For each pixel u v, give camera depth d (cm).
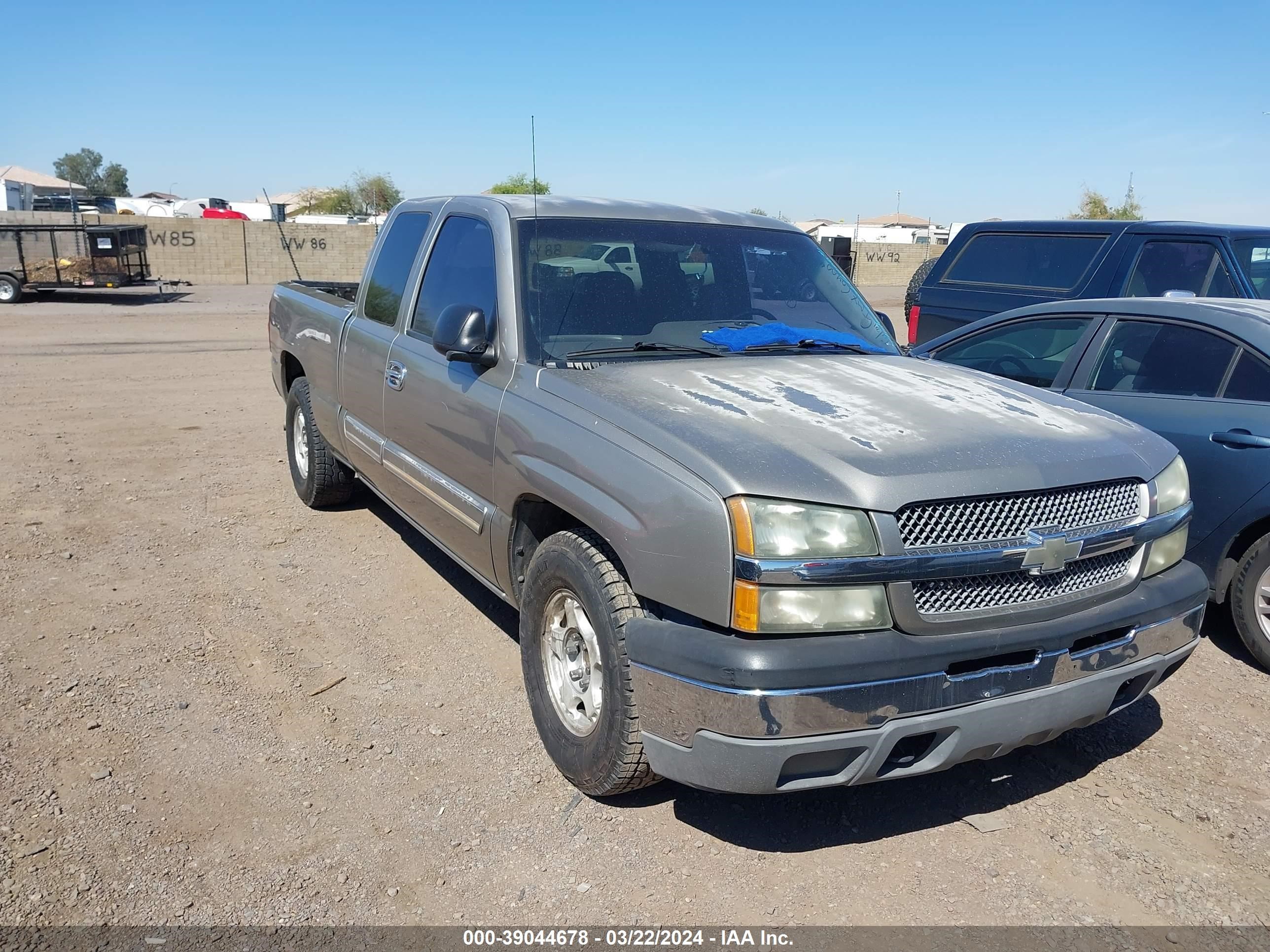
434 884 306
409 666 451
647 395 345
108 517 649
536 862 318
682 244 451
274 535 623
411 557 588
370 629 489
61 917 283
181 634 474
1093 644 318
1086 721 325
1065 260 839
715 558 284
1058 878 318
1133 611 323
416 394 462
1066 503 311
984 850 333
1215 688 457
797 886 311
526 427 368
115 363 1391
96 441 872
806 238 502
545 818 341
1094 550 311
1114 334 551
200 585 536
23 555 571
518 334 397
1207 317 511
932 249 4212
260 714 403
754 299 449
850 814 352
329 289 713
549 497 350
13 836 317
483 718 407
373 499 704
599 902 300
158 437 896
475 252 447
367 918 290
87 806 335
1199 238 763
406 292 504
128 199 5741
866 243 4119
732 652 278
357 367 543
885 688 281
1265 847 337
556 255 420
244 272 3484
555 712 358
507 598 408
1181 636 342
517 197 454
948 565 285
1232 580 479
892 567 280
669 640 294
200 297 2741
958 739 296
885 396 355
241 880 303
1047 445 321
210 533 623
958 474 295
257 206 6234
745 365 391
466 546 432
